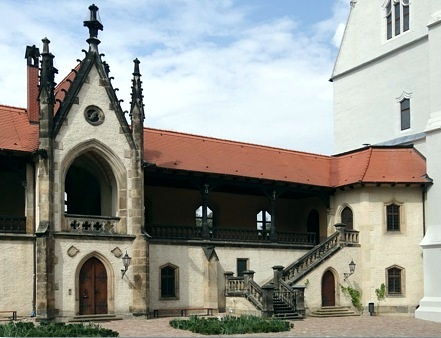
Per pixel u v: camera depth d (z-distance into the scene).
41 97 32.56
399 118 48.66
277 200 47.16
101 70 34.78
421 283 40.66
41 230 31.33
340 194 43.38
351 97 53.50
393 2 50.16
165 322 32.41
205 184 38.91
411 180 40.94
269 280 40.75
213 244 38.62
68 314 31.95
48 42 32.97
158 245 36.56
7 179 35.53
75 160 36.03
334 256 39.72
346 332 29.02
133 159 35.12
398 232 41.06
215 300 37.53
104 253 33.50
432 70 41.88
